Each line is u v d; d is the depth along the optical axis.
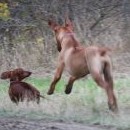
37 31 41.81
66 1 42.56
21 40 41.09
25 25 40.75
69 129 21.22
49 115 24.36
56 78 27.28
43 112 24.89
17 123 22.28
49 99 28.28
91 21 42.69
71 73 26.59
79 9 42.72
